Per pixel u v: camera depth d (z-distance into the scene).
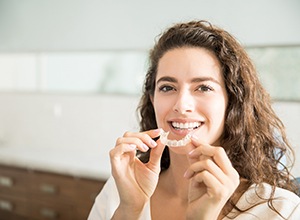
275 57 2.39
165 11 2.64
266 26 2.28
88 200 2.70
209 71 0.99
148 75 1.28
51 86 3.48
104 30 2.94
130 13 2.80
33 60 3.55
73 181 2.77
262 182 1.05
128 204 0.98
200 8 2.50
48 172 2.89
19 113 3.64
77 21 3.06
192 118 0.97
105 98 3.15
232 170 0.84
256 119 1.14
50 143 3.47
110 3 2.88
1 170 3.16
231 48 1.04
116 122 3.11
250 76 1.09
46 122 3.48
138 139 0.97
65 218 2.84
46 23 3.23
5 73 3.75
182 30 1.03
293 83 2.35
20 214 3.08
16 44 3.43
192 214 0.85
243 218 0.98
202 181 0.84
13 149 3.46
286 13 2.20
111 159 0.97
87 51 3.12
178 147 0.96
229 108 1.07
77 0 3.04
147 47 2.73
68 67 3.37
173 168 1.12
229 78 1.02
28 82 3.61
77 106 3.30
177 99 0.99
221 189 0.81
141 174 0.99
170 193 1.16
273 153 1.16
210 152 0.85
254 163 1.07
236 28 2.38
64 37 3.15
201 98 0.98
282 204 0.97
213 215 0.84
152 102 1.28
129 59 3.05
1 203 3.19
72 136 3.35
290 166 1.32
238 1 2.36
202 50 1.00
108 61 3.16
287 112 2.34
